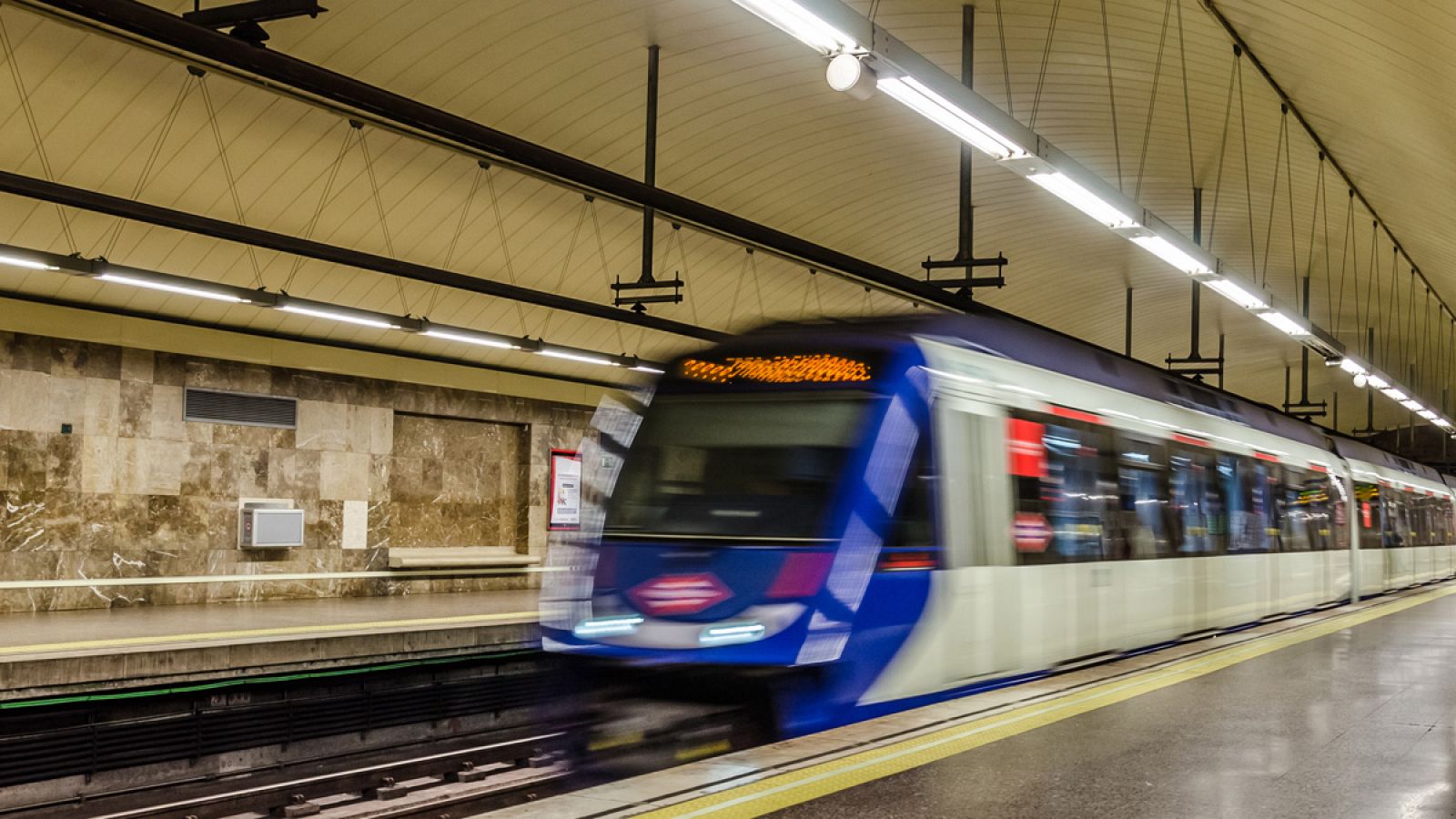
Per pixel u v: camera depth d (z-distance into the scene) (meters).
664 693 9.23
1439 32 12.51
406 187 17.86
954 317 10.91
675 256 22.64
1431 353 43.09
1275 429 19.28
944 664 9.52
